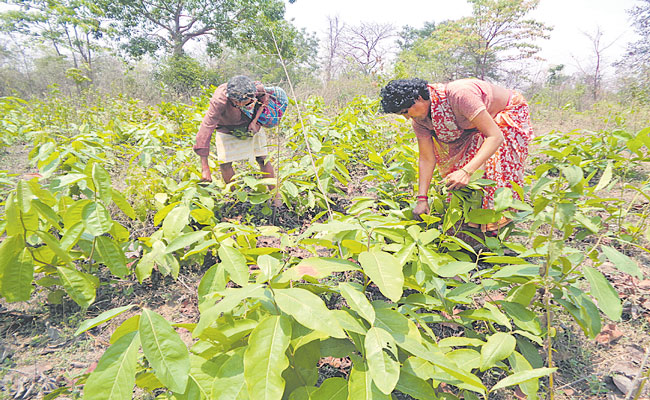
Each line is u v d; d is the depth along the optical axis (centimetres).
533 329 163
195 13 2566
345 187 444
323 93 1096
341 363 196
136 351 115
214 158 429
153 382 141
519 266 176
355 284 168
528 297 175
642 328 218
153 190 327
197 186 339
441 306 173
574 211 166
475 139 272
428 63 2162
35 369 188
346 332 146
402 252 191
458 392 172
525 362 152
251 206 375
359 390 118
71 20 2172
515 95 271
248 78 320
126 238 220
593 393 178
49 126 560
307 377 138
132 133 489
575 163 181
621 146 464
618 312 151
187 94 1517
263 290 132
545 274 159
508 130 266
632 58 2036
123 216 316
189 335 216
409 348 124
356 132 533
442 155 292
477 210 238
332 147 402
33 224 165
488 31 3130
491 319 160
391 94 255
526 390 143
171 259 228
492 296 238
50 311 231
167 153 493
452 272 172
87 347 207
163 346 114
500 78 3338
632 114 771
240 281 162
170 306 243
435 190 301
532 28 3002
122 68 2231
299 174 366
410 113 261
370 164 369
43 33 2136
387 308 149
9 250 161
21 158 531
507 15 2977
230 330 135
